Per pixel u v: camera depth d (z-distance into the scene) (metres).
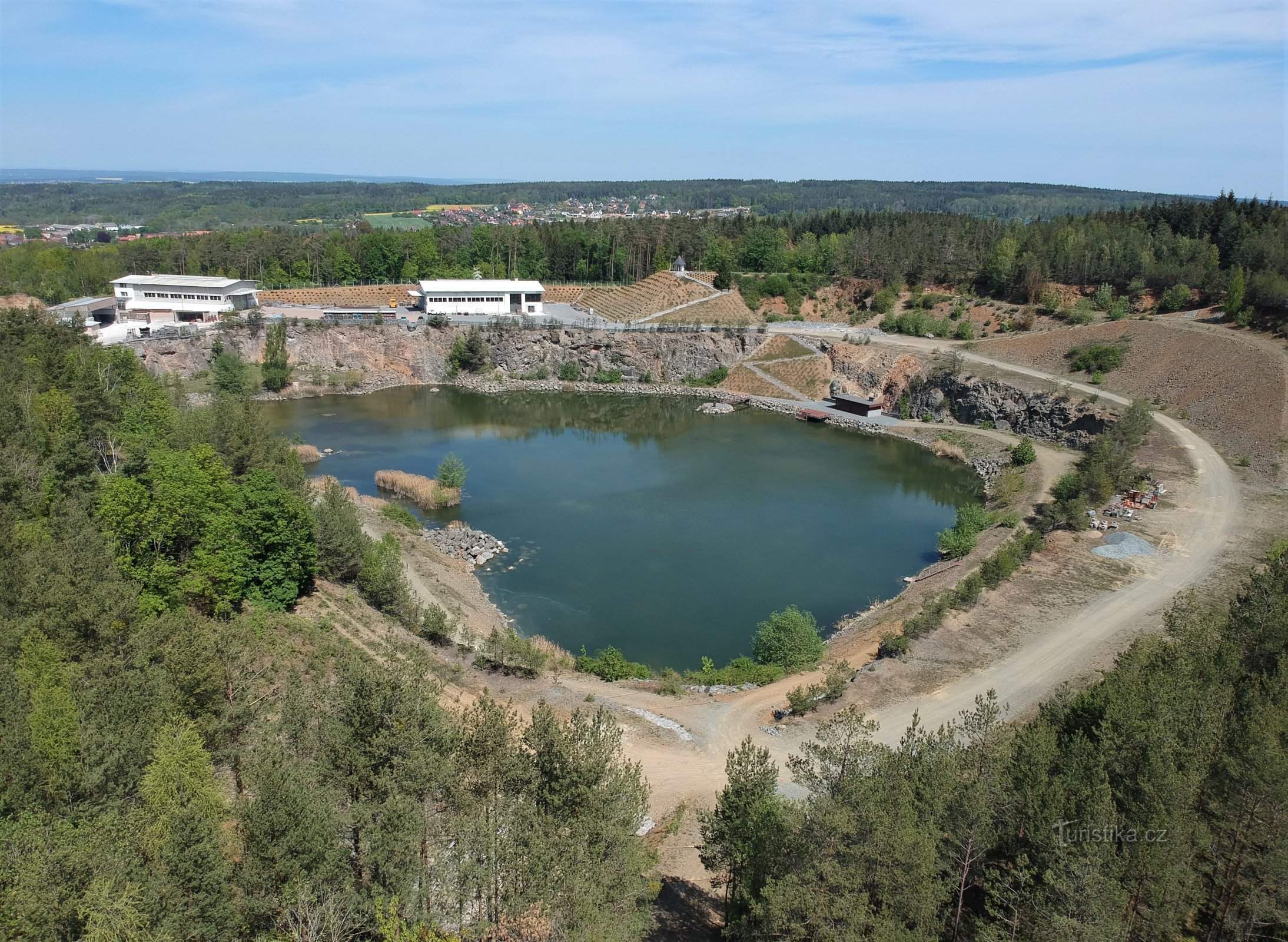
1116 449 120.25
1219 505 108.81
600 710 43.59
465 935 34.31
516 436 160.62
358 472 134.00
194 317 197.88
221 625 58.62
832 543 110.25
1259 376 138.12
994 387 162.25
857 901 31.83
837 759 37.72
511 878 35.31
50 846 33.03
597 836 37.00
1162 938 36.00
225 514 73.06
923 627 79.38
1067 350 172.25
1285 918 36.59
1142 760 40.38
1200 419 137.75
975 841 36.34
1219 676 49.75
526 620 87.25
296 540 75.00
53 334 128.00
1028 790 38.88
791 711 66.56
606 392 197.12
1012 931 34.72
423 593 86.44
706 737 62.72
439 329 199.88
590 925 33.06
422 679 45.81
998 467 139.12
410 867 34.66
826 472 141.50
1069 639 77.56
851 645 79.88
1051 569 92.69
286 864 33.19
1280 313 157.12
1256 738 40.03
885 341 194.38
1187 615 66.94
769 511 121.94
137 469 73.00
